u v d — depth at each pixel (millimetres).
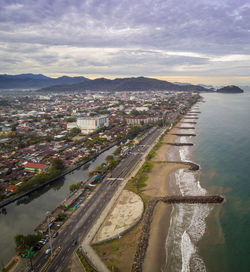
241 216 173250
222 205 188500
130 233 154250
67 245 144125
